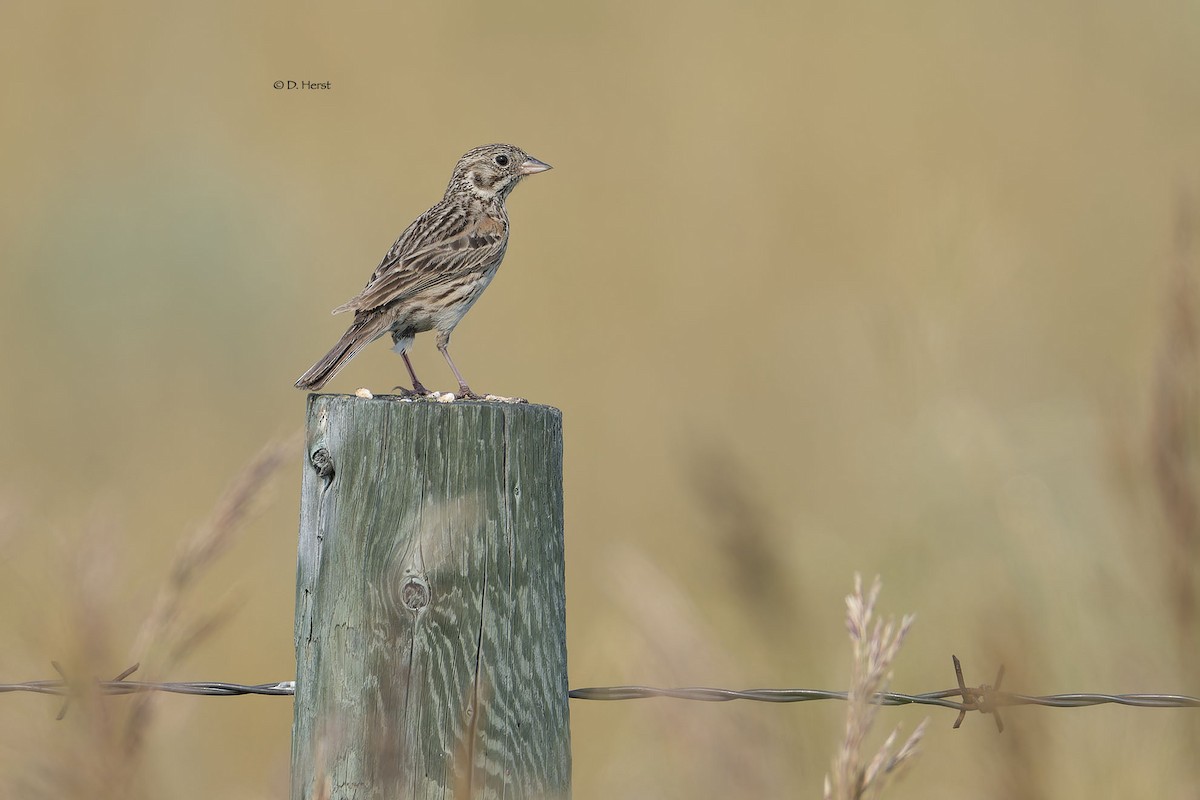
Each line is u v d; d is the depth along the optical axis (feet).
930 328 46.09
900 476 41.78
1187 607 25.23
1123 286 68.03
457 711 22.76
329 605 22.94
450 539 22.76
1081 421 42.83
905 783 33.60
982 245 48.80
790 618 35.35
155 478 59.21
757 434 55.98
